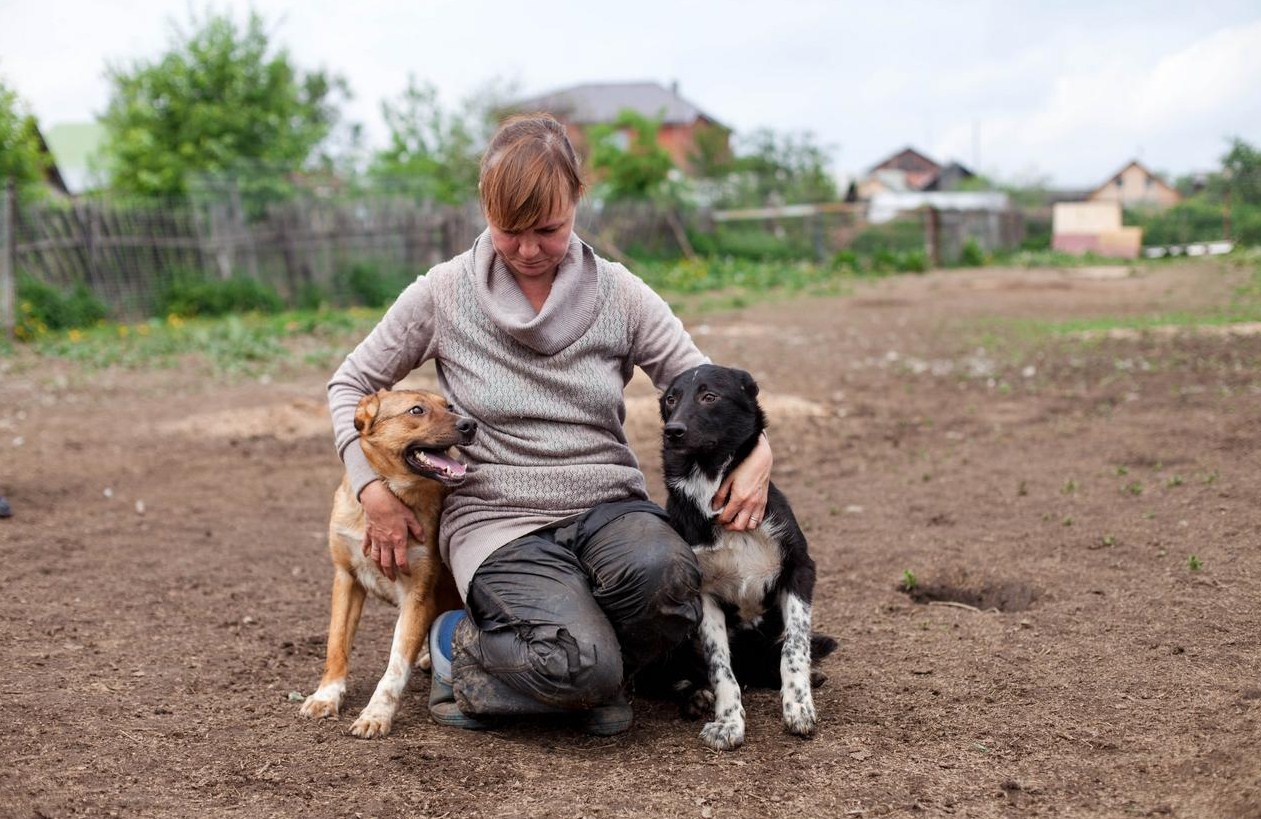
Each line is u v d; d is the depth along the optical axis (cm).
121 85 2248
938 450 730
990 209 4081
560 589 305
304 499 668
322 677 378
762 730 332
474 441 330
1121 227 4091
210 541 575
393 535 329
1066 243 4088
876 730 326
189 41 2256
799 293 2173
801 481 668
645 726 340
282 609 467
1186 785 277
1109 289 2041
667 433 328
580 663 295
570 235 331
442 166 2845
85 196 2239
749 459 334
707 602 344
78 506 643
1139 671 355
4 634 421
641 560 303
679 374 350
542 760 310
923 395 941
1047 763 297
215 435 852
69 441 827
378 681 382
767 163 4791
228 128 2252
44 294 1573
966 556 498
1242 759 284
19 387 1086
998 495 601
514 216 302
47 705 347
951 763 300
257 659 404
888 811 274
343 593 358
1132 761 294
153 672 386
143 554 546
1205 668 353
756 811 276
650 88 6209
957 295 2022
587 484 328
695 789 289
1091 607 420
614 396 333
